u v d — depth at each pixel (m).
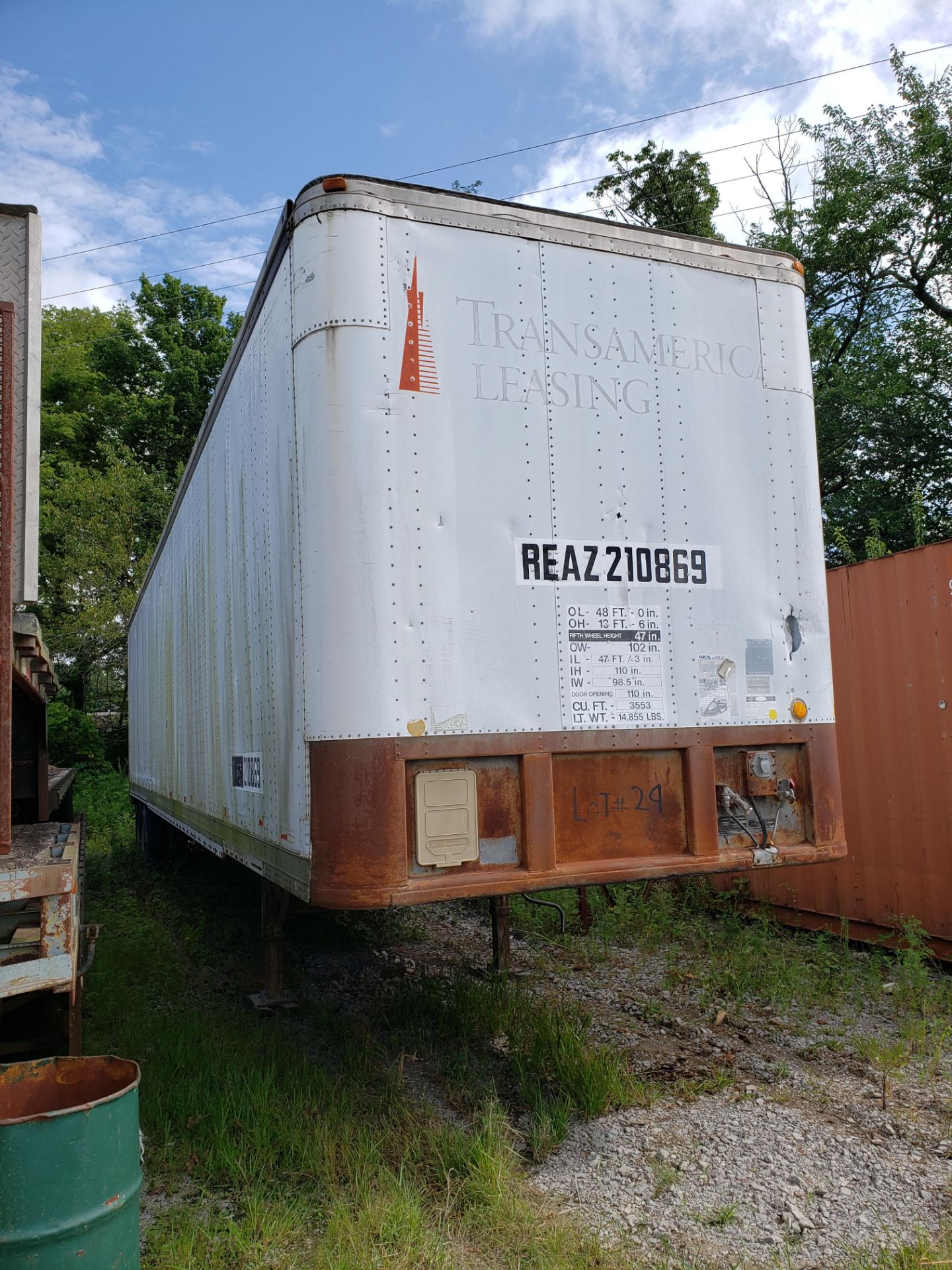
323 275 3.40
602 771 3.63
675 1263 2.66
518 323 3.64
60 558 22.33
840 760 6.35
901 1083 3.95
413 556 3.35
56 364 30.77
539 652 3.52
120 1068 2.54
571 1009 4.89
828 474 15.85
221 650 5.49
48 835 4.75
